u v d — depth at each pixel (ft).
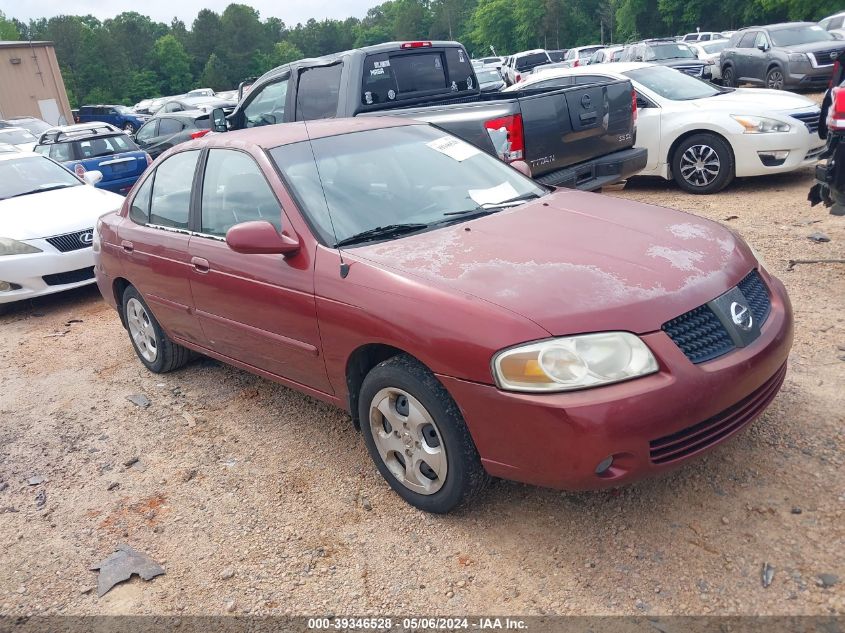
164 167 15.76
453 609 8.92
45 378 18.49
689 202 27.45
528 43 320.09
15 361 20.11
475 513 10.61
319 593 9.52
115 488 12.69
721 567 8.91
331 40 519.60
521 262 10.08
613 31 279.08
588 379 8.59
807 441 11.12
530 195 13.60
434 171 13.53
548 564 9.43
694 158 28.43
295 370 12.46
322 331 11.22
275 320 12.17
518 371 8.75
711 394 8.84
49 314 24.59
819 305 16.17
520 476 9.23
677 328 9.09
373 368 10.63
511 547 9.84
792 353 14.06
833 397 12.26
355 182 12.67
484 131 19.85
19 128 67.46
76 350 20.47
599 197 13.39
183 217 14.67
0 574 10.75
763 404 9.89
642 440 8.53
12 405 16.96
